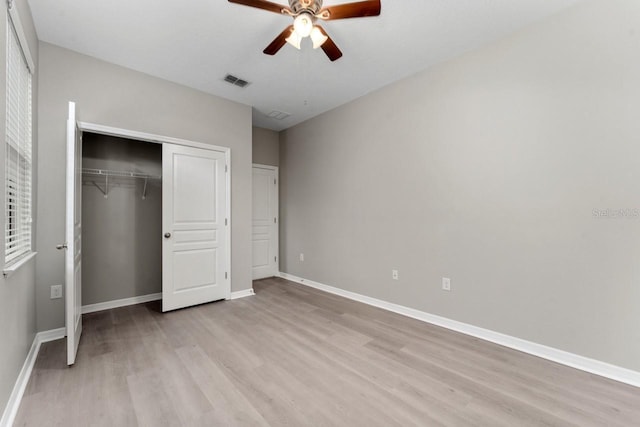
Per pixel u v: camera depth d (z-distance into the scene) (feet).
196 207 11.66
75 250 7.61
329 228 14.03
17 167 6.34
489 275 8.60
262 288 14.52
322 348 7.99
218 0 7.06
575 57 7.11
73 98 9.10
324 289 14.23
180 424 5.08
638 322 6.33
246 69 10.26
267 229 17.01
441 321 9.68
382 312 11.03
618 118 6.57
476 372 6.80
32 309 7.58
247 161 13.32
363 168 12.39
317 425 5.08
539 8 7.24
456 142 9.34
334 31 8.14
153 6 7.23
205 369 6.89
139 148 12.17
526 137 7.89
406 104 10.76
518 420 5.21
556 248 7.41
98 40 8.62
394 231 11.16
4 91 5.05
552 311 7.47
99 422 5.12
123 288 11.69
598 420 5.21
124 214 11.76
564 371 6.87
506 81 8.25
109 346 8.04
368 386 6.23
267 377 6.56
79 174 8.55
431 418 5.26
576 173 7.11
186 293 11.36
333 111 13.80
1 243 4.86
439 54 9.29
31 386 6.15
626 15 6.48
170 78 10.89
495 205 8.48
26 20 6.88
